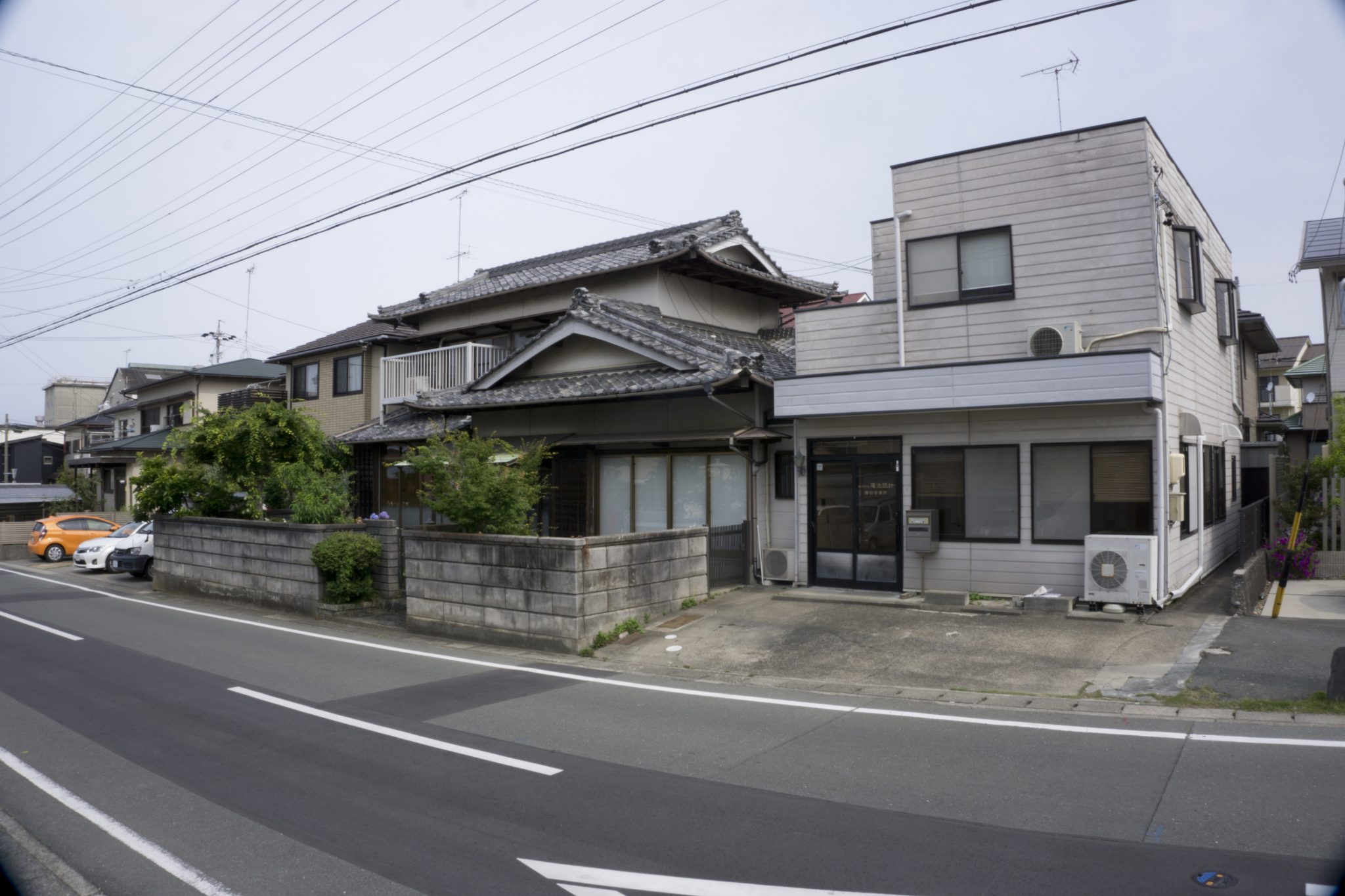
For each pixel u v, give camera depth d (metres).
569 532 16.03
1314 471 13.52
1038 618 10.24
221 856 4.65
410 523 20.44
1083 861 4.22
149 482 17.30
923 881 4.07
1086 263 11.20
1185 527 12.30
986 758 5.84
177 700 8.02
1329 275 16.56
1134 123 10.95
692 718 7.10
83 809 5.37
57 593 17.16
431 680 8.71
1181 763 5.57
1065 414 11.00
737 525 13.70
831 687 8.15
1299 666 7.90
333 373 24.70
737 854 4.45
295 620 13.09
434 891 4.16
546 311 18.48
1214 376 14.94
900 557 12.12
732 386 13.22
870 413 11.75
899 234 12.48
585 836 4.75
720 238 16.69
